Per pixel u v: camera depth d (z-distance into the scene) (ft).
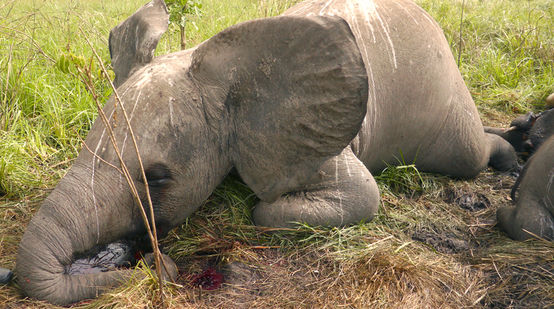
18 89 15.62
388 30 12.17
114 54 10.79
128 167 8.93
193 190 9.93
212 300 9.43
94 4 26.89
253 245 11.06
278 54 9.20
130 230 9.39
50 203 8.68
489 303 9.75
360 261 10.53
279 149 9.84
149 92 9.23
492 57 22.91
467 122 13.53
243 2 28.48
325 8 12.13
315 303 9.42
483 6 31.58
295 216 10.97
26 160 13.47
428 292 9.87
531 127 15.83
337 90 8.93
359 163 11.43
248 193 12.17
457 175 14.37
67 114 15.40
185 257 10.64
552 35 25.03
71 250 8.68
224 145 10.11
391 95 12.15
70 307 8.61
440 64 12.80
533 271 10.39
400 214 12.57
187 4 16.34
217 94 9.70
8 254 10.19
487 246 11.69
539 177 11.39
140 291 8.93
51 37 19.71
